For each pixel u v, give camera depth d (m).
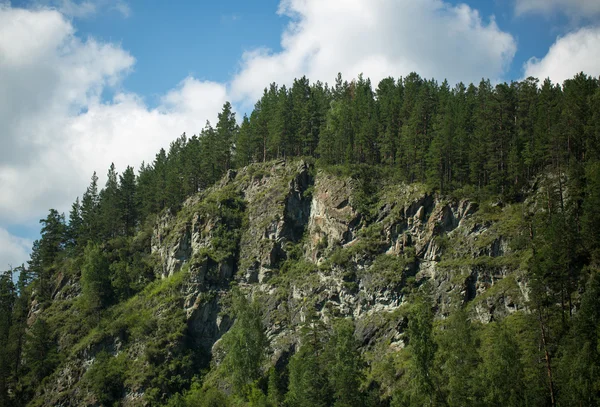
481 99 144.88
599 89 121.25
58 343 142.38
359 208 125.50
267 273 129.25
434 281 109.56
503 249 107.12
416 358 78.75
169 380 120.00
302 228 135.62
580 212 101.50
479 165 123.56
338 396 86.00
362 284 115.06
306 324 103.06
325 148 141.75
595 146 111.31
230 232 139.75
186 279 134.38
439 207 117.81
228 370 112.19
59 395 127.38
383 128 145.12
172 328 127.56
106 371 125.94
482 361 79.50
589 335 75.50
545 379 73.88
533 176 117.44
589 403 67.62
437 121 135.88
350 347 88.50
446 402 75.81
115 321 136.50
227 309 127.62
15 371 139.25
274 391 98.31
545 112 124.38
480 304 99.94
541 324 80.00
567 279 88.19
